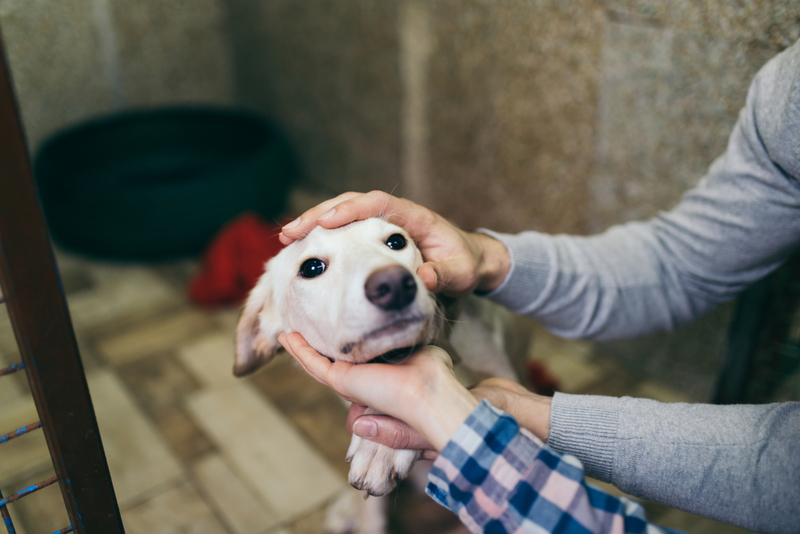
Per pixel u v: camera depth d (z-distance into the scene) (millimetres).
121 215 2961
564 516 717
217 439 2041
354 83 3178
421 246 1172
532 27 2160
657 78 1854
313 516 1750
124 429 2094
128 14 3543
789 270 1590
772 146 1062
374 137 3209
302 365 970
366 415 927
